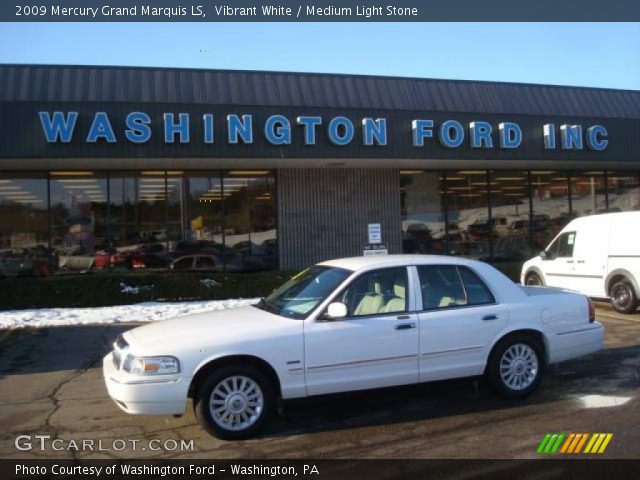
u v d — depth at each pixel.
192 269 15.41
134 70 14.74
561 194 18.80
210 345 5.32
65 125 12.23
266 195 15.96
